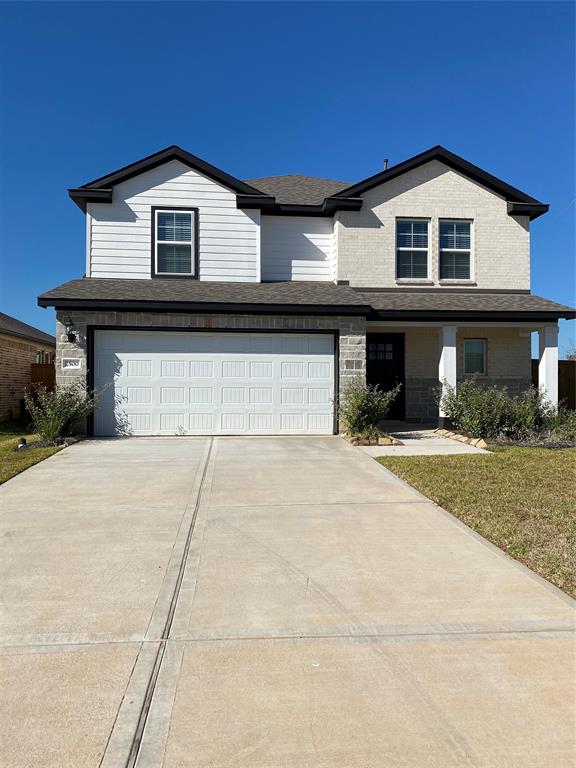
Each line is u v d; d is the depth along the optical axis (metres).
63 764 2.26
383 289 13.48
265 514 5.76
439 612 3.59
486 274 13.80
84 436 10.94
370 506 6.07
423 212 13.65
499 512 5.75
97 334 11.18
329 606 3.67
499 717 2.56
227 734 2.44
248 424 11.50
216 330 11.35
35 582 4.04
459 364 14.29
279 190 15.22
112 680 2.83
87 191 12.23
